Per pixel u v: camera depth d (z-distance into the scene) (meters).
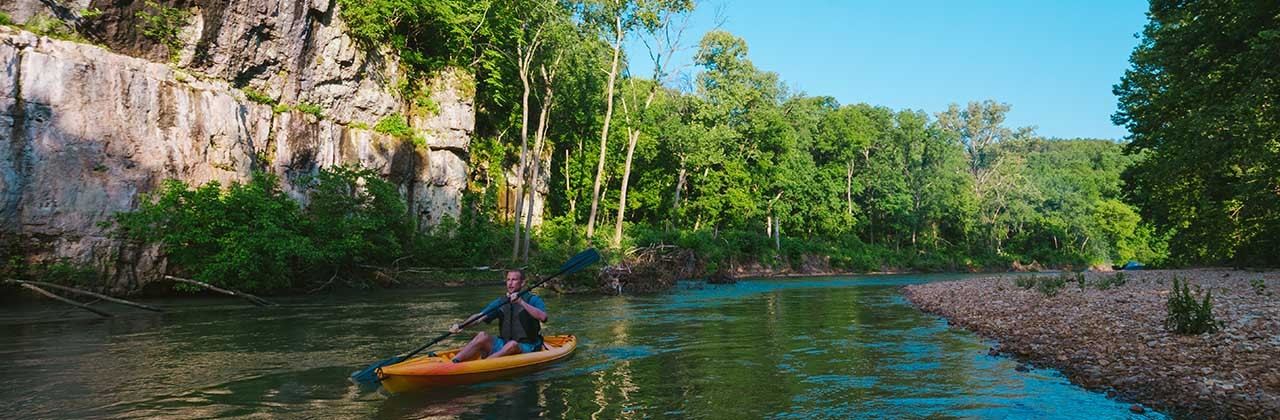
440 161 29.52
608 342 9.56
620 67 37.41
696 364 7.76
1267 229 24.50
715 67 41.03
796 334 10.49
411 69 29.39
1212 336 8.05
